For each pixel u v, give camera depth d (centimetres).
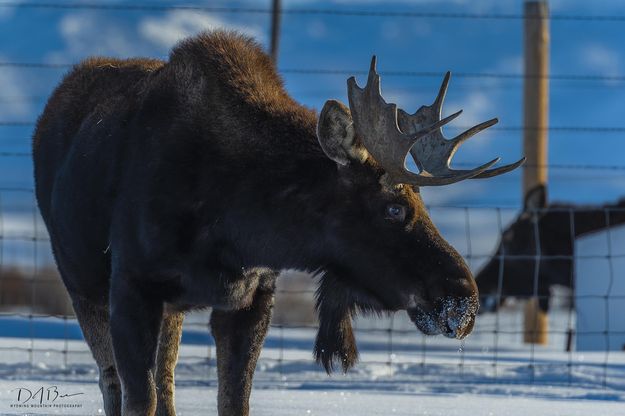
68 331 4584
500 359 4138
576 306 5453
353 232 2205
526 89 6244
